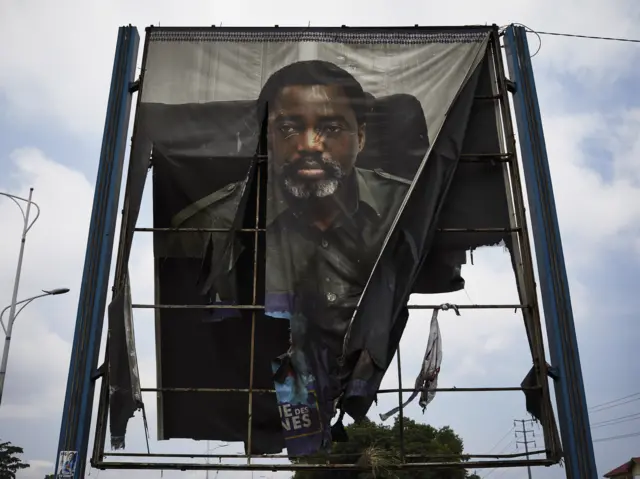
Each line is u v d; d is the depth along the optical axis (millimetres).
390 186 15641
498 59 16906
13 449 56875
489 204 15977
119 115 16234
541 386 14102
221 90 16562
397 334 14570
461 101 16375
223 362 15742
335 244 15180
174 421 15461
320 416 13656
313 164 15906
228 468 13508
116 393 13797
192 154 15977
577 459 13430
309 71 16688
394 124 16219
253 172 16062
